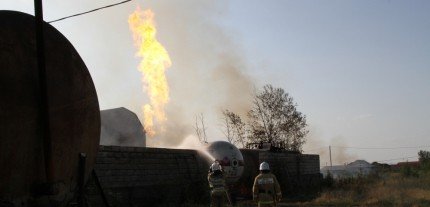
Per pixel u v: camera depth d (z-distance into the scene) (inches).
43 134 216.2
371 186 1164.5
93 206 539.2
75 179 245.6
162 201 715.4
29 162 211.6
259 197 448.8
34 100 214.2
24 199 210.2
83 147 253.0
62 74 237.8
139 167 685.3
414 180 1346.0
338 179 1529.3
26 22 220.1
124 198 640.4
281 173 1143.0
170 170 764.0
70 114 241.0
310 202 853.2
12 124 202.1
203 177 844.6
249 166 1031.0
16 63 207.6
